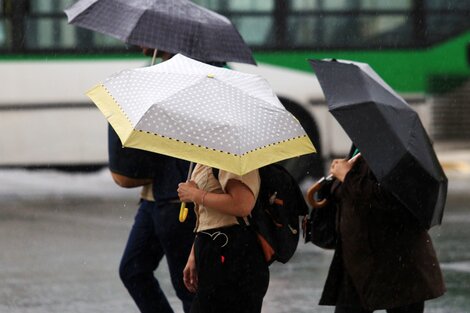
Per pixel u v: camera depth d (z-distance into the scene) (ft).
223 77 42.68
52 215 121.08
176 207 52.90
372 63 144.56
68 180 153.07
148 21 54.44
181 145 39.83
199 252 44.06
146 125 40.16
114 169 53.83
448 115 147.74
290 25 143.33
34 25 142.10
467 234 104.01
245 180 42.63
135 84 42.65
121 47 142.31
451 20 145.59
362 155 45.65
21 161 142.10
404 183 45.55
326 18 143.64
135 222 55.77
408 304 47.32
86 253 93.30
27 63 141.69
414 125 46.88
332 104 47.09
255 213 43.42
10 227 110.83
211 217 43.88
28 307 70.28
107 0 56.65
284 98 142.41
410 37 145.18
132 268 55.36
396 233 47.14
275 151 40.29
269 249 43.88
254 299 43.78
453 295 73.61
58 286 77.97
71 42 142.31
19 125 142.10
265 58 142.41
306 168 140.97
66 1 142.51
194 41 54.29
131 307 70.59
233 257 43.42
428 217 46.11
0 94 141.49
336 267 48.60
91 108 142.51
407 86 145.18
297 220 44.39
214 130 39.88
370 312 48.14
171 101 40.78
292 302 71.82
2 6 141.69
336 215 48.65
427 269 47.55
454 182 150.20
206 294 43.75
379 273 47.14
